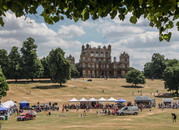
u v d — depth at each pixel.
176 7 6.42
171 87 117.25
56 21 7.07
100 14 6.52
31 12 6.34
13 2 5.88
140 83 155.25
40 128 38.72
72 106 77.94
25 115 51.84
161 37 7.33
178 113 58.69
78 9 6.35
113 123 44.19
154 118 50.75
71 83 159.00
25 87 129.50
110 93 126.94
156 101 97.25
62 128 38.41
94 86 151.25
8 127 40.38
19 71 150.62
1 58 149.12
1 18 6.37
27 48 150.38
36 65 151.00
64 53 140.00
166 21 6.90
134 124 42.16
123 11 6.71
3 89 65.00
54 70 136.25
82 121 48.91
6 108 54.88
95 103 79.56
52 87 135.38
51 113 65.62
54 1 6.49
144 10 6.48
